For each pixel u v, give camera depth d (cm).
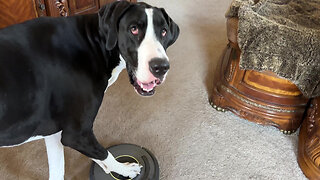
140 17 107
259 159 167
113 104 191
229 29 172
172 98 200
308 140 160
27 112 103
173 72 222
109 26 109
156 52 107
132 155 156
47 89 105
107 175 147
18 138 108
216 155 167
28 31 106
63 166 140
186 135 176
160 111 190
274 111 177
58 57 107
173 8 300
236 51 175
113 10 109
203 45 253
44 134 114
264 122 181
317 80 153
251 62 159
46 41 107
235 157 167
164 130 178
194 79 218
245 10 161
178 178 155
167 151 167
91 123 119
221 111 194
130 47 111
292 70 153
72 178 151
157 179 150
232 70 180
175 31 126
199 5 311
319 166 152
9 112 99
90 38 115
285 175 161
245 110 183
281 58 152
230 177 157
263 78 169
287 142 178
